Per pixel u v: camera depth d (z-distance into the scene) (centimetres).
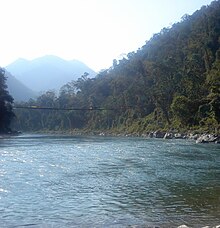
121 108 14062
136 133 11388
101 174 2491
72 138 9831
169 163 3117
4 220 1359
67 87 19925
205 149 4706
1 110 11281
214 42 12031
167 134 8762
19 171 2650
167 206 1564
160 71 11594
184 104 8994
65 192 1862
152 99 11756
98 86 17012
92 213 1458
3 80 12281
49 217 1400
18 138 9775
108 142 6981
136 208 1532
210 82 9294
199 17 16088
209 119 8194
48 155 3988
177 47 14700
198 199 1691
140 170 2684
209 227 1206
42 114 18925
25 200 1681
